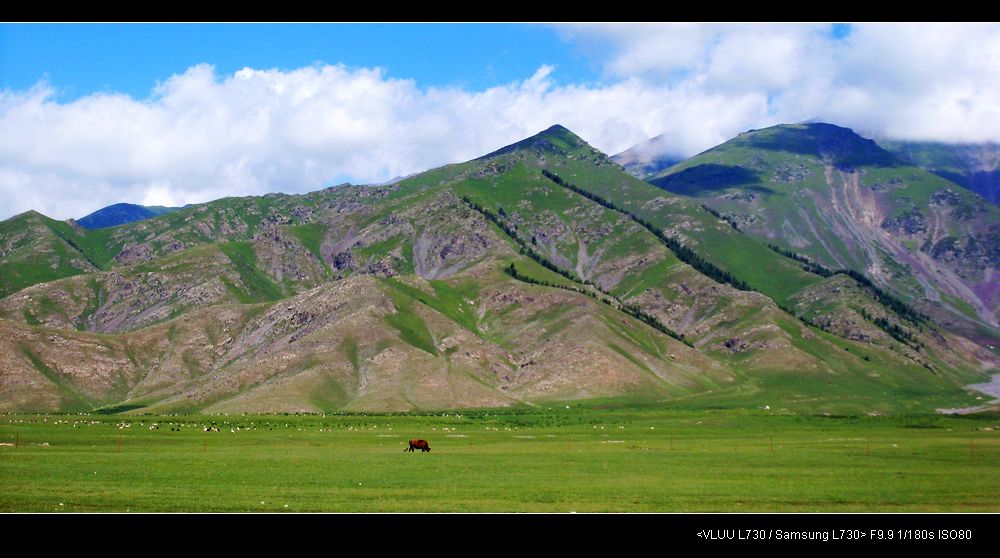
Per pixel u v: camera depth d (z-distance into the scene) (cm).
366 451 18112
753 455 17512
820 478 13575
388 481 12794
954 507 11094
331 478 13050
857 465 15562
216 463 15038
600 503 10938
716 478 13512
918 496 11812
